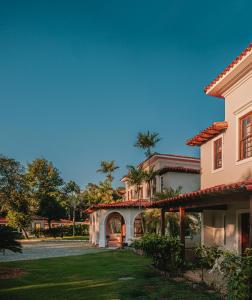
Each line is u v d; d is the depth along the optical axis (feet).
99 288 42.75
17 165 169.99
